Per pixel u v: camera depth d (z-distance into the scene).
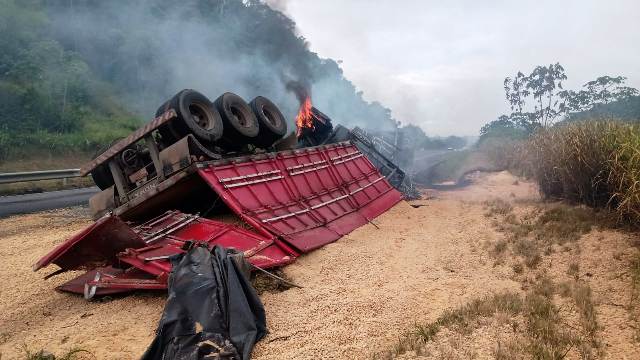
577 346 4.86
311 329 5.73
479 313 5.77
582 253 7.51
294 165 11.58
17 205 15.23
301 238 9.19
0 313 6.96
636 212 7.48
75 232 11.44
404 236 10.38
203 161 9.33
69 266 6.77
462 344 5.02
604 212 8.89
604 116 10.98
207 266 5.98
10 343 5.89
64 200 16.20
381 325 5.78
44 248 10.09
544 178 11.52
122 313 6.43
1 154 20.75
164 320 5.28
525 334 5.13
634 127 9.16
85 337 5.77
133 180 10.06
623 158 8.43
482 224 10.43
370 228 11.23
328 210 11.10
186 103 10.02
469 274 7.52
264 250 8.16
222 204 10.69
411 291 6.86
